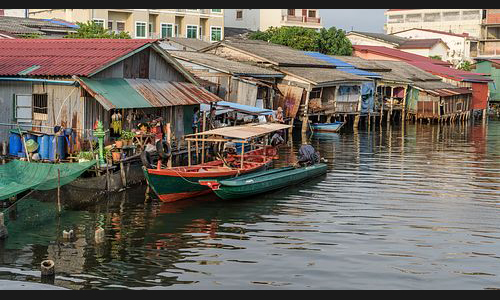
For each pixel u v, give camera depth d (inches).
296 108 1628.9
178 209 765.3
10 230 660.1
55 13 2180.1
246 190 812.0
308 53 2043.6
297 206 786.8
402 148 1409.9
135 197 814.5
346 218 726.5
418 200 824.3
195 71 1443.2
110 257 582.2
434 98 2112.5
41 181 697.0
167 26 2288.4
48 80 840.9
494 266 569.3
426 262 577.6
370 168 1099.9
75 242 624.7
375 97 2043.6
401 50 2920.8
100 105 865.5
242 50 1691.7
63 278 530.6
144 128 905.5
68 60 894.4
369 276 542.6
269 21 2888.8
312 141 1523.1
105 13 2096.5
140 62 970.7
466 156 1280.8
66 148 842.8
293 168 963.3
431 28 3415.4
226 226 690.2
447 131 1865.2
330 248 613.6
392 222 709.3
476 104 2495.1
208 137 1082.7
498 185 936.3
